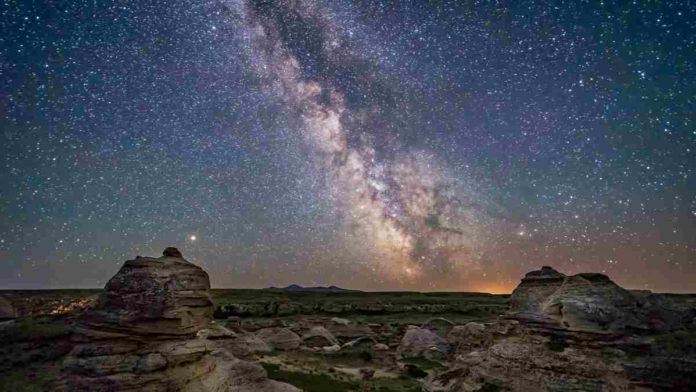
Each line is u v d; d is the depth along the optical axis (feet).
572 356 82.89
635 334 82.07
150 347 74.69
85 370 67.26
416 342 197.57
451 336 196.75
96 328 72.54
